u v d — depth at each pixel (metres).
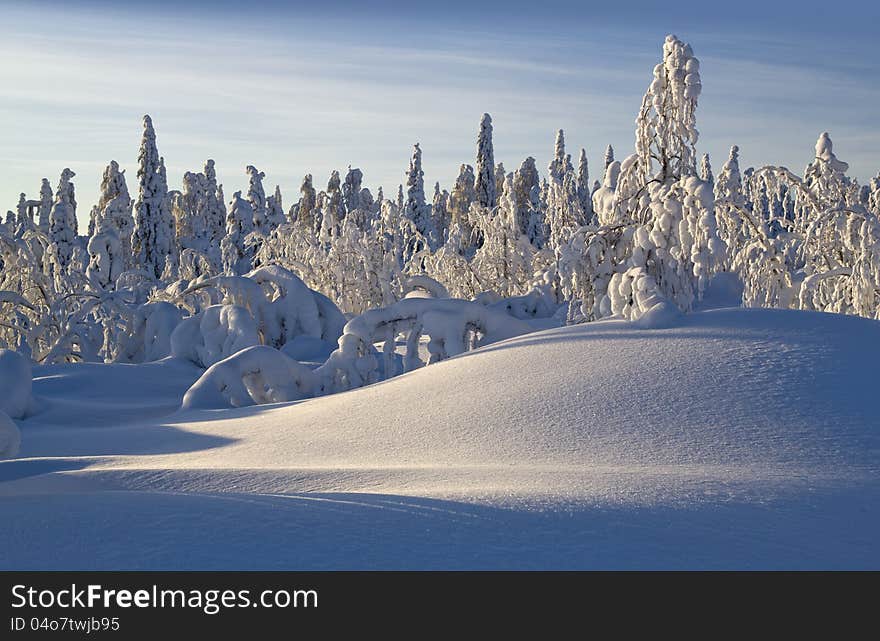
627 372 10.86
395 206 31.20
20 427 14.52
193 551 4.43
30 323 25.64
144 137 49.47
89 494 5.84
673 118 17.66
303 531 4.79
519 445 8.85
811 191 21.38
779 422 8.79
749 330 12.02
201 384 16.11
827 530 5.16
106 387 18.53
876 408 9.12
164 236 49.62
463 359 13.46
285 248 31.30
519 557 4.50
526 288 29.64
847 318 12.64
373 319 18.20
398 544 4.63
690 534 4.96
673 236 17.11
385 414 11.26
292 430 11.38
